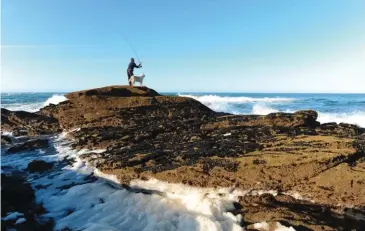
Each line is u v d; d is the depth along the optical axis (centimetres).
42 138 1296
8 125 1552
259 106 3181
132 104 1320
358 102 3950
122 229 558
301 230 493
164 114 1276
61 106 1461
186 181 655
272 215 542
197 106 1355
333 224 525
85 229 550
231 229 531
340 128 875
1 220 553
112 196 697
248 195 621
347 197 555
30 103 3931
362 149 635
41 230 568
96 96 1361
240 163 641
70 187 771
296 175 597
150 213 601
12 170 912
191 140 860
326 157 593
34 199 707
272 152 663
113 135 1037
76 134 1178
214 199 620
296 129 842
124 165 736
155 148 836
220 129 930
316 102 3934
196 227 534
